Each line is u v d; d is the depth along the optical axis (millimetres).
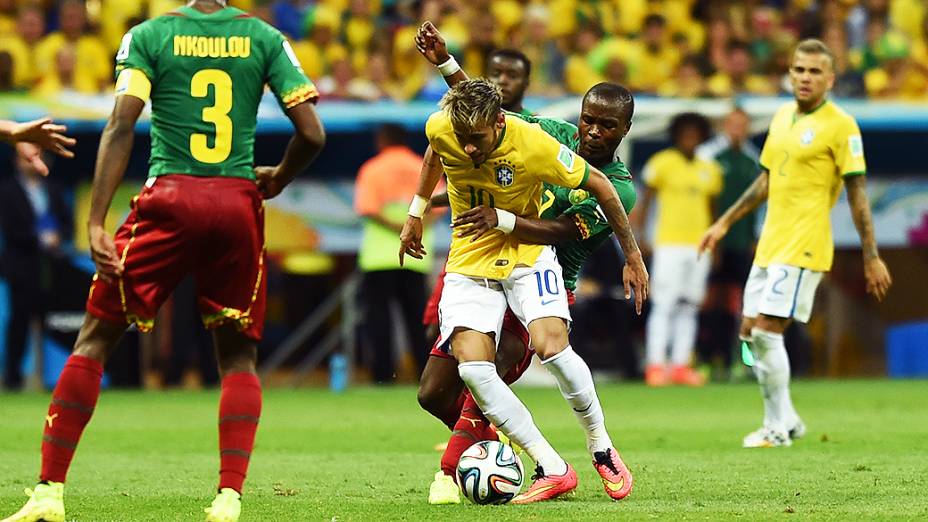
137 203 19766
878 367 62688
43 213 54781
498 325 23047
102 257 19219
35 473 28594
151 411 45906
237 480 19531
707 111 59906
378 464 30375
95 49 60156
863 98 63438
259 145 56562
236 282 19875
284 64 20078
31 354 56250
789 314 33375
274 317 59531
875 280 33219
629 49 64500
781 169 33625
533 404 48188
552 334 22938
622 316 59031
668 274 57219
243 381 19891
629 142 60625
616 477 23484
